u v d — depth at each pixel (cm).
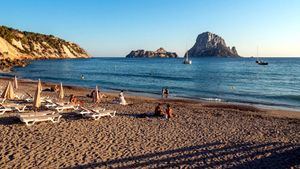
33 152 1248
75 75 7156
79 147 1336
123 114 2122
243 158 1259
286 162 1212
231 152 1334
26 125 1662
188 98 3419
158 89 4422
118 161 1188
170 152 1318
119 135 1555
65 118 1902
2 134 1491
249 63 16750
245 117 2166
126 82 5512
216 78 6750
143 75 7425
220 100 3278
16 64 10181
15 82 3372
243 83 5672
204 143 1463
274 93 4153
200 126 1820
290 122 2045
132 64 15138
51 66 11194
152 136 1559
